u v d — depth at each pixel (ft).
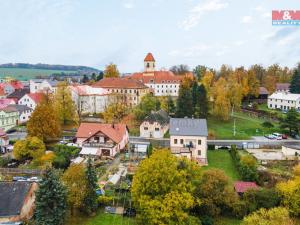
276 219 162.61
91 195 189.16
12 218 172.14
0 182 187.73
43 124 309.22
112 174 246.68
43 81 552.82
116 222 183.11
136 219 179.83
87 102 451.12
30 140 278.05
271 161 276.00
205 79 520.42
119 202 200.75
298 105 488.02
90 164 193.77
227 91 446.19
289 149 296.10
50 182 169.27
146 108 407.64
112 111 403.34
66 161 266.36
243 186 207.51
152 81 601.21
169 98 446.60
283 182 204.44
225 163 277.23
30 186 185.06
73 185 185.78
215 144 329.93
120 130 315.58
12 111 401.49
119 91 509.35
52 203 168.14
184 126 290.76
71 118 384.06
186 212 173.06
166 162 179.42
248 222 162.61
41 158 267.59
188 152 271.90
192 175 190.80
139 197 176.04
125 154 297.12
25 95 463.01
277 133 359.87
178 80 602.03
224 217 188.03
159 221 164.04
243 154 295.28
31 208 186.19
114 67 612.70
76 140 316.81
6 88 622.95
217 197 183.62
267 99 557.33
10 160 278.46
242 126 397.19
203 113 403.34
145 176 175.94
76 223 180.86
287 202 184.65
